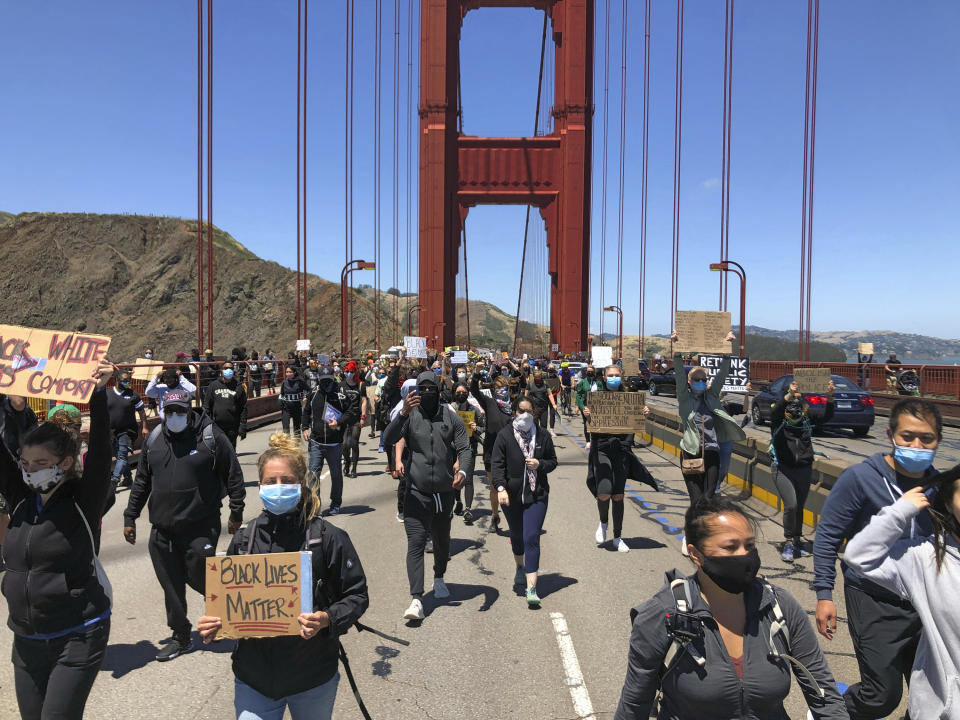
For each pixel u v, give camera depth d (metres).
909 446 2.74
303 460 2.55
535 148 68.62
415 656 4.39
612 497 7.07
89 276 131.00
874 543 2.23
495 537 7.77
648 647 1.95
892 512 2.21
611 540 7.48
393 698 3.80
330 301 125.06
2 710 3.69
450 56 68.75
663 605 1.96
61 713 2.62
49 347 2.79
